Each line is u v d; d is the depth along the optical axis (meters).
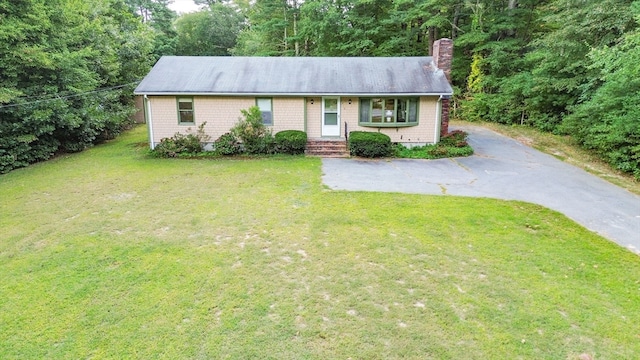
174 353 3.88
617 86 10.49
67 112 13.59
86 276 5.38
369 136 13.34
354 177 10.77
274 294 4.92
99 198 8.93
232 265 5.68
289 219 7.53
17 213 8.00
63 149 14.95
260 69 15.38
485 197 8.96
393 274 5.43
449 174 11.12
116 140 17.61
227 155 13.65
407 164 12.42
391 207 8.23
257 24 30.95
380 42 23.98
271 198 8.84
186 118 14.45
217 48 39.94
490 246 6.36
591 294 4.97
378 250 6.19
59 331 4.21
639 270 5.61
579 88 14.27
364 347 3.96
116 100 18.61
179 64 15.55
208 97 14.20
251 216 7.70
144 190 9.53
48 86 13.01
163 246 6.34
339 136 14.89
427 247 6.30
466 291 5.00
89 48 14.57
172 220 7.51
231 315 4.48
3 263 5.80
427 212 7.93
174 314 4.50
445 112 14.78
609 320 4.44
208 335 4.14
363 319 4.42
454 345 4.00
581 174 10.94
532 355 3.87
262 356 3.84
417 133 14.55
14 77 12.22
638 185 9.89
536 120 17.69
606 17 12.56
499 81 20.62
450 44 14.84
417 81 14.35
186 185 9.95
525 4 20.77
